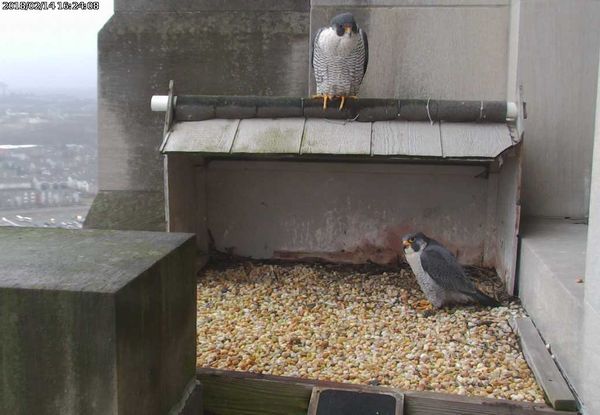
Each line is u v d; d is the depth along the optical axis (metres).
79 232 2.30
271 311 3.66
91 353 1.63
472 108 3.74
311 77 4.52
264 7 4.64
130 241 2.16
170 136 3.86
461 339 3.18
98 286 1.65
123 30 4.73
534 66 4.11
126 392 1.69
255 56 4.67
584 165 4.17
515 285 3.73
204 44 4.70
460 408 2.43
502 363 2.89
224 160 4.60
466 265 4.48
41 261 1.89
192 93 4.76
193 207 4.41
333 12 4.41
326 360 2.97
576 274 2.81
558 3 4.04
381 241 4.57
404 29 4.38
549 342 2.89
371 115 3.85
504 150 3.56
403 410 2.45
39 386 1.67
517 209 3.64
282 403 2.59
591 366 2.23
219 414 2.64
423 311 3.59
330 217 4.60
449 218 4.48
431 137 3.70
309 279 4.24
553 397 2.42
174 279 2.06
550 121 4.16
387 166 4.48
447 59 4.39
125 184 4.86
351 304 3.76
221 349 3.11
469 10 4.33
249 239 4.70
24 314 1.64
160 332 1.94
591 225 2.25
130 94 4.77
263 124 3.89
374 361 2.95
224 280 4.26
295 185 4.60
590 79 4.10
